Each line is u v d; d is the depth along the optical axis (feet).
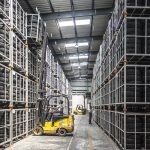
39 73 50.03
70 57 96.27
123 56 29.78
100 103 61.98
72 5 53.98
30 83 45.78
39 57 53.67
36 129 46.73
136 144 29.19
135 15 29.91
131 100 29.45
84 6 54.85
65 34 70.18
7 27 32.96
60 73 92.22
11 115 33.81
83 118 114.01
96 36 73.20
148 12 29.66
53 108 52.24
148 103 28.81
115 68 35.40
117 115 35.29
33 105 49.19
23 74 41.88
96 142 39.50
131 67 29.84
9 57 33.73
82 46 82.12
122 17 30.58
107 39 47.26
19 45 38.58
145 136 28.68
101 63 59.11
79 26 64.13
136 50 28.96
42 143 37.86
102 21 61.31
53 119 47.73
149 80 29.45
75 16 56.34
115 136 36.47
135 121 29.12
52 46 80.02
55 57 92.99
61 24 62.13
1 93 31.12
